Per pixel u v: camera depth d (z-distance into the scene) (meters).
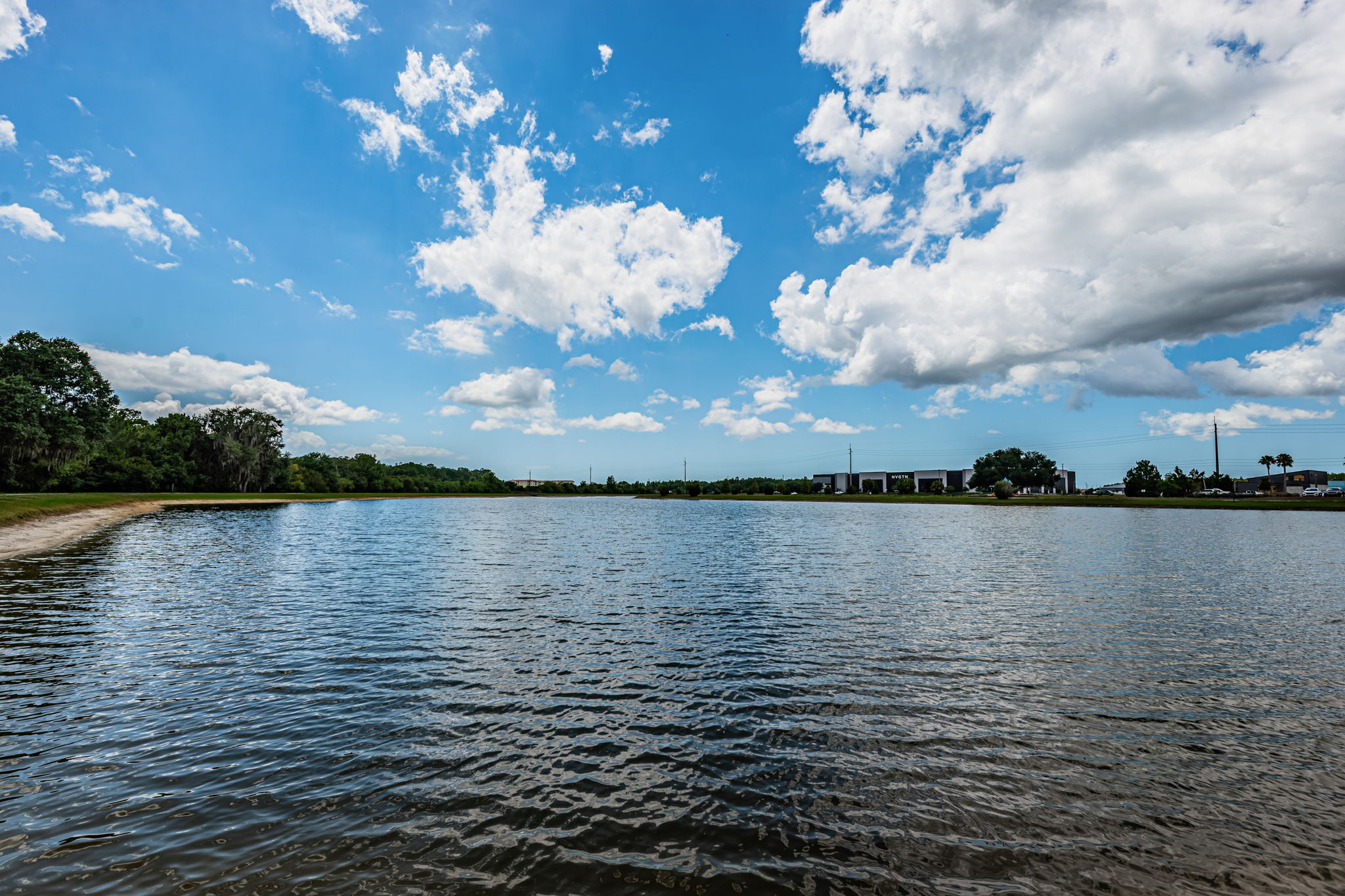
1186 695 11.73
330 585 23.83
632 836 6.89
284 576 26.08
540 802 7.62
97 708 10.69
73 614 18.16
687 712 10.77
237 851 6.53
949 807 7.66
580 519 74.25
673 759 8.91
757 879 6.17
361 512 92.38
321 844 6.66
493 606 19.94
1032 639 15.89
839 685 12.28
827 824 7.21
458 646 15.00
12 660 13.50
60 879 6.01
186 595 21.22
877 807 7.63
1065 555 34.59
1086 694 11.76
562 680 12.47
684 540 44.56
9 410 67.56
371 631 16.44
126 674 12.59
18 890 5.81
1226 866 6.50
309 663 13.48
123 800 7.57
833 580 25.53
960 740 9.67
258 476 132.25
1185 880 6.27
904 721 10.43
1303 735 9.94
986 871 6.37
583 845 6.70
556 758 8.90
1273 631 16.72
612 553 36.06
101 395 85.75
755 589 23.41
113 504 70.62
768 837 6.94
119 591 21.84
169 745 9.21
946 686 12.23
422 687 12.00
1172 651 14.76
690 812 7.45
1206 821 7.41
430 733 9.75
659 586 24.03
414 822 7.13
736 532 52.06
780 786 8.12
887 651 14.74
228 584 23.70
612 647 15.00
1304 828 7.28
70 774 8.27
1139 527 56.19
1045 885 6.16
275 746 9.20
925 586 24.05
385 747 9.21
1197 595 21.98
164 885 5.94
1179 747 9.47
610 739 9.59
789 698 11.52
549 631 16.59
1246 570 28.33
